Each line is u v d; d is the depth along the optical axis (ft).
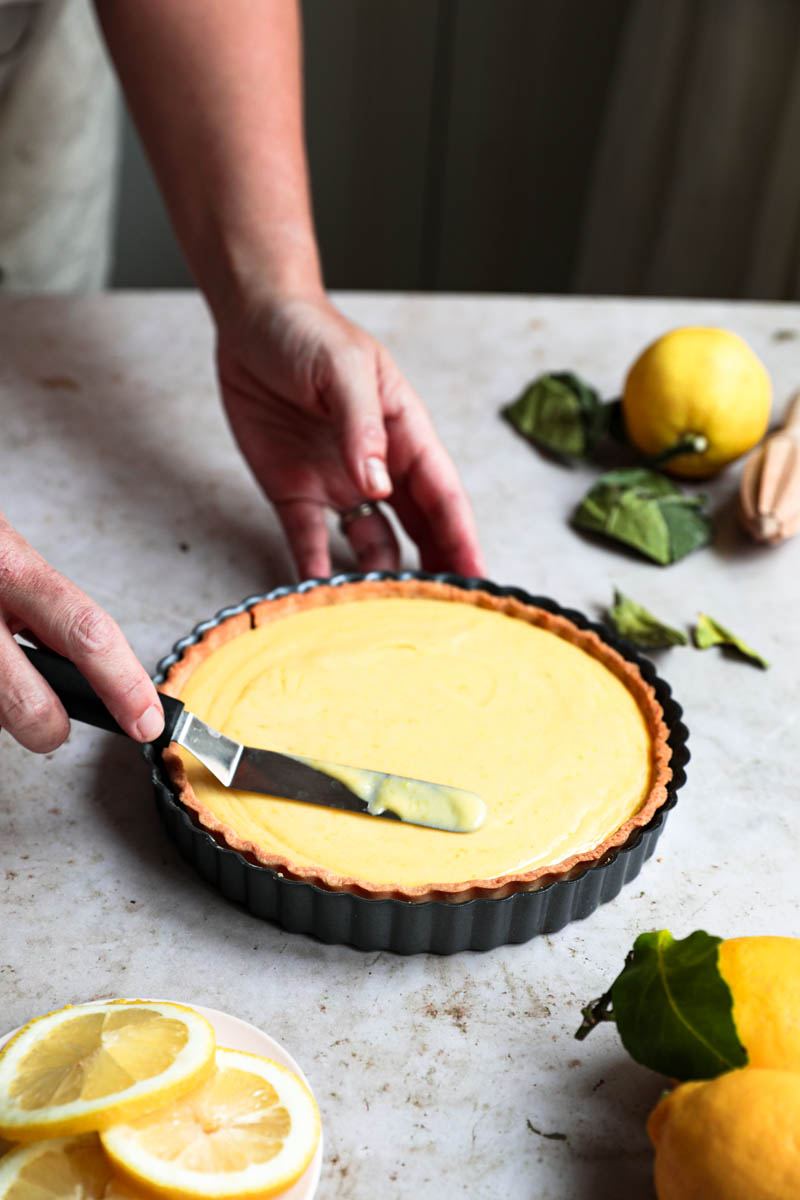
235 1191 2.61
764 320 7.33
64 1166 2.68
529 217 12.11
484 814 3.61
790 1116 2.48
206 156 5.66
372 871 3.45
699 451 5.58
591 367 6.81
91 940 3.54
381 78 11.51
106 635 3.38
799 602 5.20
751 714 4.56
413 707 4.07
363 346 5.11
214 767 3.66
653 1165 2.99
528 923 3.50
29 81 8.20
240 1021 3.19
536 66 11.20
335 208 12.34
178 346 6.93
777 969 2.86
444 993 3.43
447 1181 2.94
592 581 5.27
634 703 4.20
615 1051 3.27
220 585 5.12
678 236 9.89
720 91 9.20
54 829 3.93
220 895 3.71
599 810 3.70
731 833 4.02
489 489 5.84
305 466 5.39
